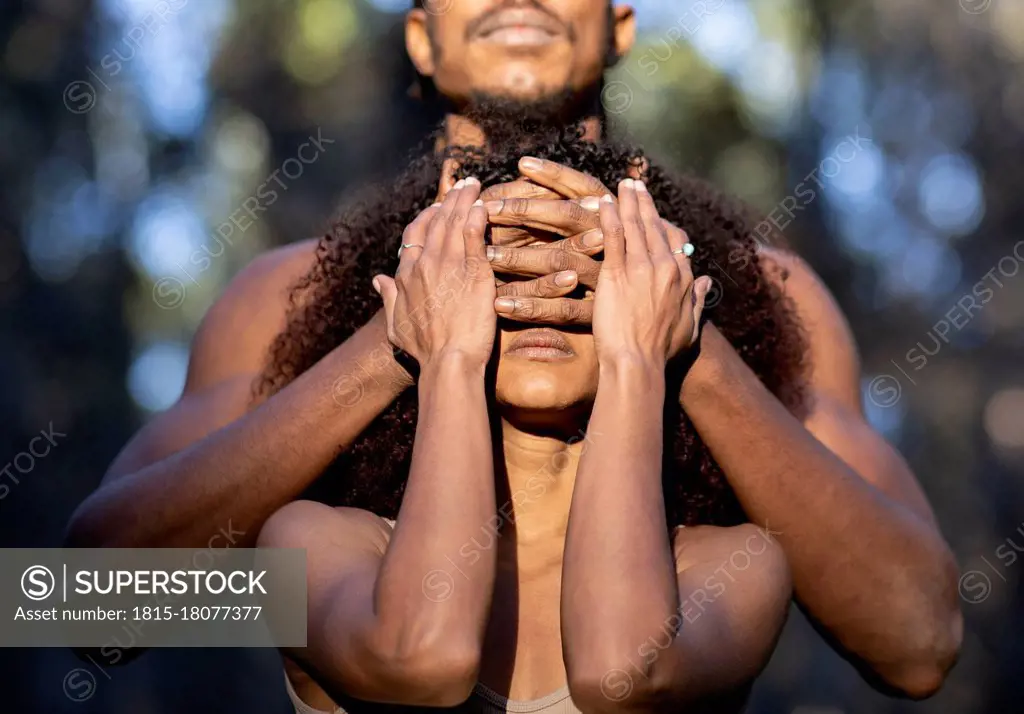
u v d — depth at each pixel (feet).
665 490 20.70
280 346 22.50
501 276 19.19
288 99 72.28
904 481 23.03
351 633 17.35
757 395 20.21
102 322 61.21
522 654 18.61
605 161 20.38
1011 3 74.02
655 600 17.12
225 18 72.43
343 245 21.95
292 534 18.90
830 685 66.28
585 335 18.79
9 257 59.72
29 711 51.75
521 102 22.91
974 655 66.59
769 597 18.75
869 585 20.66
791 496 20.18
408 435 20.30
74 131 62.28
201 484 20.95
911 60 73.72
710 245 21.66
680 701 17.43
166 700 56.08
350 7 72.84
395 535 17.47
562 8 22.91
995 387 71.26
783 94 73.82
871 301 72.18
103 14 62.49
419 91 26.81
